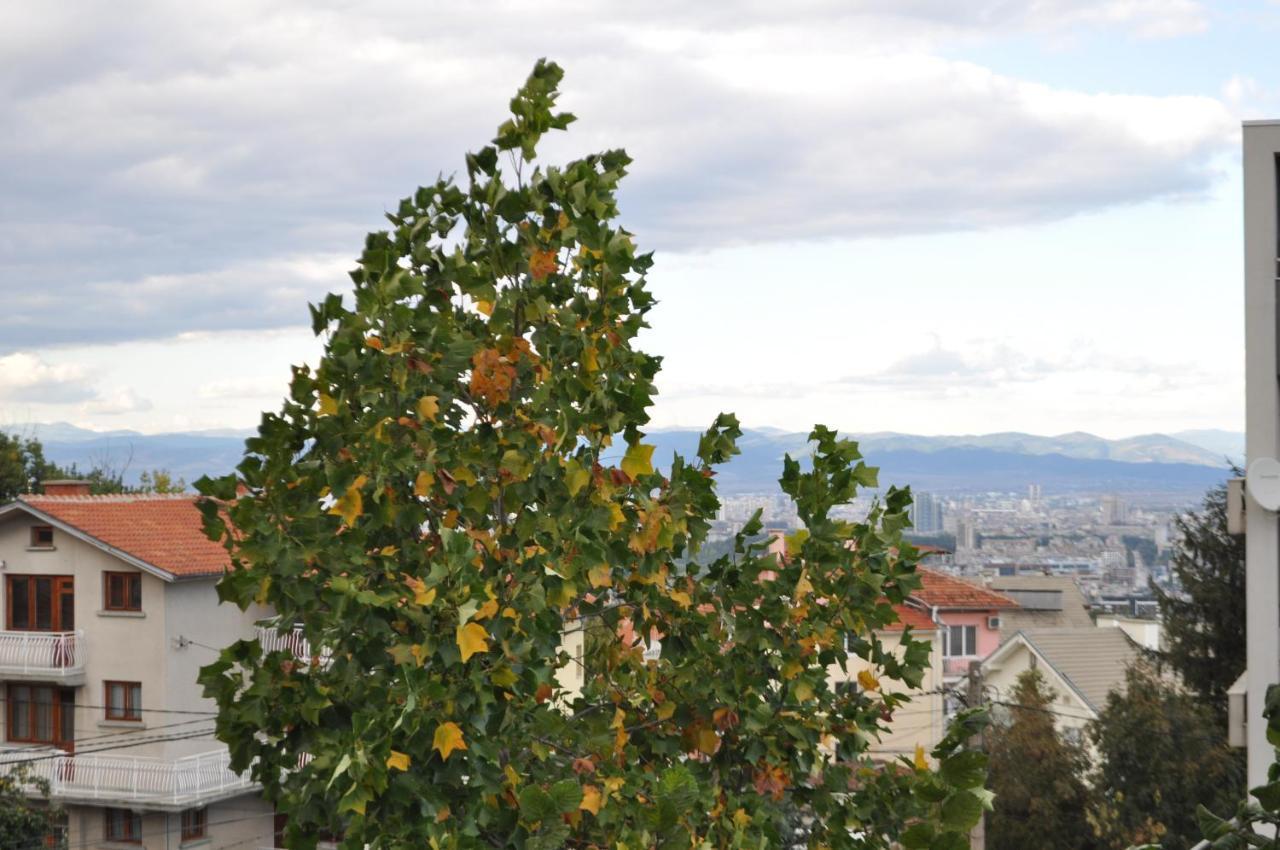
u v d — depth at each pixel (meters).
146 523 32.56
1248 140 12.95
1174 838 28.80
